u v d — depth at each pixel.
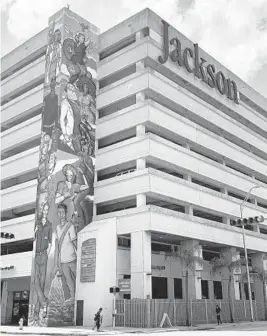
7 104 55.41
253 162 58.81
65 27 47.09
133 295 37.28
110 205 46.50
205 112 51.75
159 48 47.12
